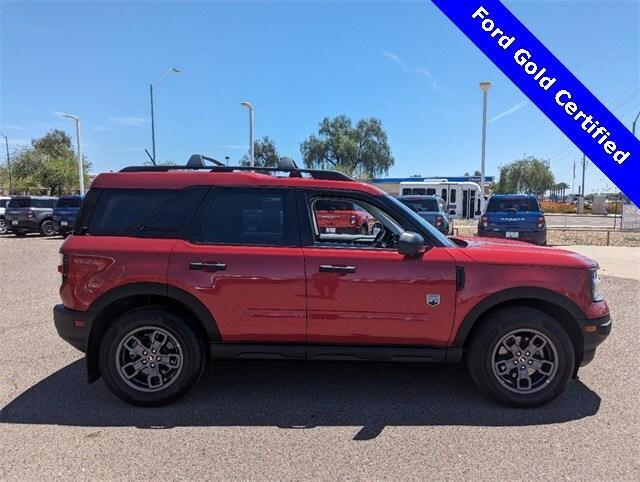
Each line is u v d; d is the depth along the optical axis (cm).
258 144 5484
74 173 5016
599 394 412
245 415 372
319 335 383
